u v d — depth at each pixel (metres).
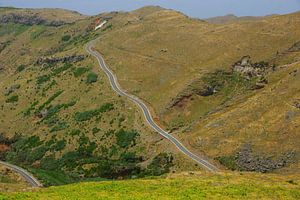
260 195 55.03
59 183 116.81
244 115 126.88
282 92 127.25
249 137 117.44
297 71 132.00
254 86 151.38
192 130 137.25
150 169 125.31
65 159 152.62
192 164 117.31
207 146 123.69
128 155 140.38
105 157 147.12
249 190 57.25
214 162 116.69
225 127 126.50
